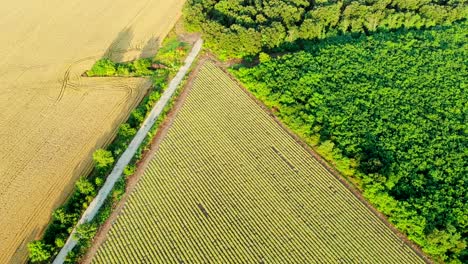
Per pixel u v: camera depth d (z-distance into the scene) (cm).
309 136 6116
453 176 5556
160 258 4969
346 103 6388
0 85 7138
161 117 6538
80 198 5491
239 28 7325
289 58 7138
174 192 5634
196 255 4994
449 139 5931
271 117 6562
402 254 5016
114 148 6141
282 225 5291
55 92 7006
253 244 5103
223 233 5203
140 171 5891
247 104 6750
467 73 6825
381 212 5422
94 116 6631
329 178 5784
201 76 7212
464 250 4906
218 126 6438
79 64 7500
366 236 5181
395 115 6247
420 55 7138
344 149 5912
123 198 5584
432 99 6462
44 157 6097
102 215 5375
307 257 4991
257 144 6197
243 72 6988
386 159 5744
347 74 6825
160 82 7094
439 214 5162
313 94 6512
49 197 5638
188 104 6762
